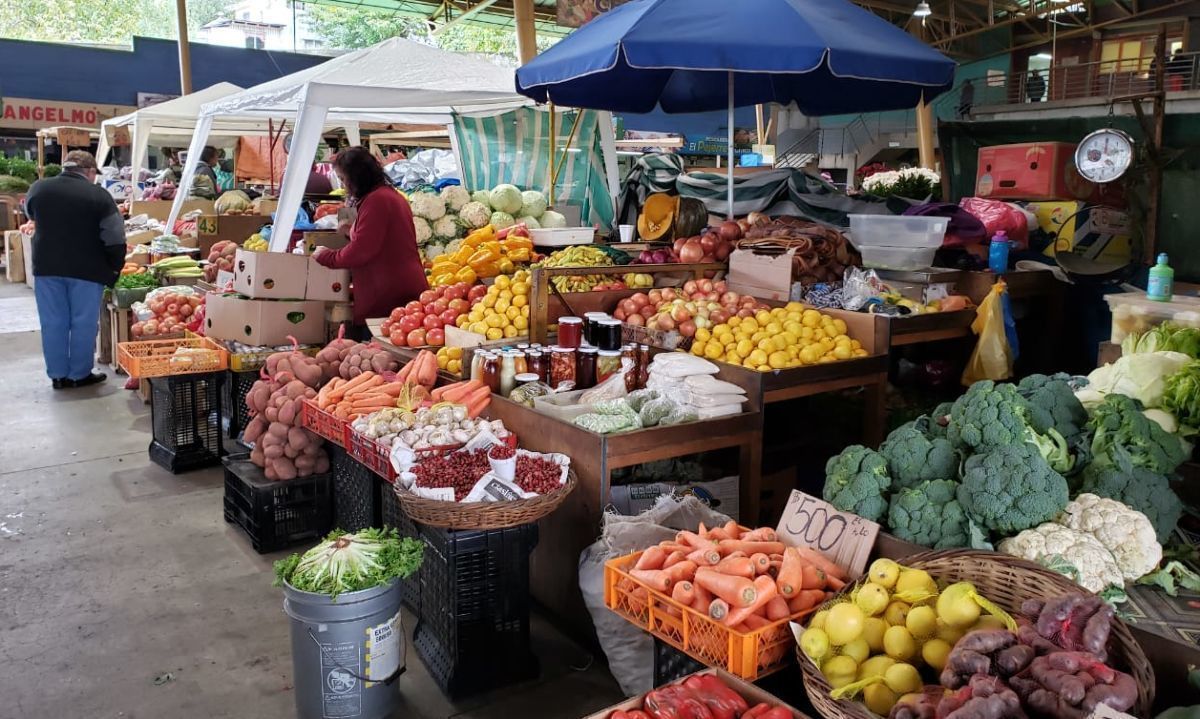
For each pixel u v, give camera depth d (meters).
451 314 4.72
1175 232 5.34
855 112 6.06
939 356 5.16
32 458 5.47
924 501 2.51
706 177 6.53
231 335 5.51
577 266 4.77
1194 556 2.52
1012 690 1.69
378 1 19.94
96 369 7.96
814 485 4.36
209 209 10.62
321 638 2.64
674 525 3.12
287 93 6.61
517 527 3.02
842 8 4.69
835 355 3.98
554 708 2.94
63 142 14.61
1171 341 3.39
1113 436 2.65
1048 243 5.73
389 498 3.63
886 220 4.85
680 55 4.04
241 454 4.57
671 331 4.18
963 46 22.03
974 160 6.40
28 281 13.13
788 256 4.54
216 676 3.09
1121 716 1.54
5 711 2.85
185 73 15.09
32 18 30.58
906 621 2.08
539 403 3.51
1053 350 5.57
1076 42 20.73
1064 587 2.04
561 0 8.75
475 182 8.52
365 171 5.39
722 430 3.47
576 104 5.97
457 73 7.41
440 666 3.05
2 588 3.72
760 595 2.23
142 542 4.24
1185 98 6.68
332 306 5.66
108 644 3.29
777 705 2.03
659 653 2.54
